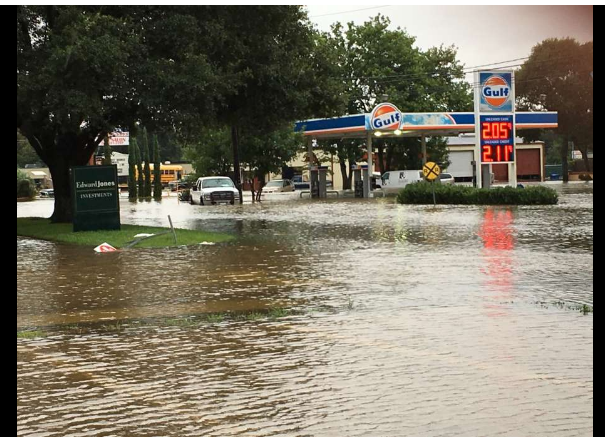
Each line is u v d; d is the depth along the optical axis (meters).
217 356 8.55
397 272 15.14
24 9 27.14
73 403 6.84
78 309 12.07
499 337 9.00
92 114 25.70
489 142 42.53
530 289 12.59
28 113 28.45
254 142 58.06
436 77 70.62
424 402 6.51
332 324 10.15
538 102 79.75
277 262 17.55
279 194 69.12
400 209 38.00
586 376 7.22
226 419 6.24
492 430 5.73
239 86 31.05
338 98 33.56
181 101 27.19
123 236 24.78
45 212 48.66
